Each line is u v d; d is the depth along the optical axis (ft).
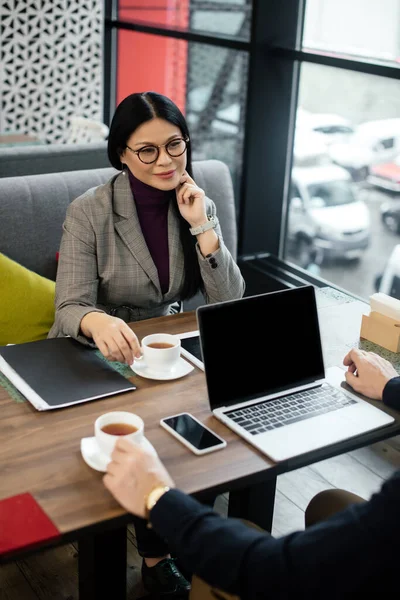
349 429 5.21
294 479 8.55
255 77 11.40
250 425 5.18
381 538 3.52
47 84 16.03
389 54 9.92
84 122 14.19
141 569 6.84
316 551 3.63
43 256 8.66
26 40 15.48
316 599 3.61
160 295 7.02
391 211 10.43
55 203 8.70
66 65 16.01
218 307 5.36
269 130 11.82
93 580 5.29
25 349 6.08
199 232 6.79
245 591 3.80
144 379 5.80
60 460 4.71
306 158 11.74
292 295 5.73
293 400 5.57
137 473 4.21
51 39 15.69
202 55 13.23
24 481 4.48
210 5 12.64
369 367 5.76
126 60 15.96
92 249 6.74
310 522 5.34
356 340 6.62
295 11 11.18
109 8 16.07
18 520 4.13
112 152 6.74
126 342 5.75
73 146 9.77
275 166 12.11
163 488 4.17
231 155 12.94
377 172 10.50
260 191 12.19
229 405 5.40
